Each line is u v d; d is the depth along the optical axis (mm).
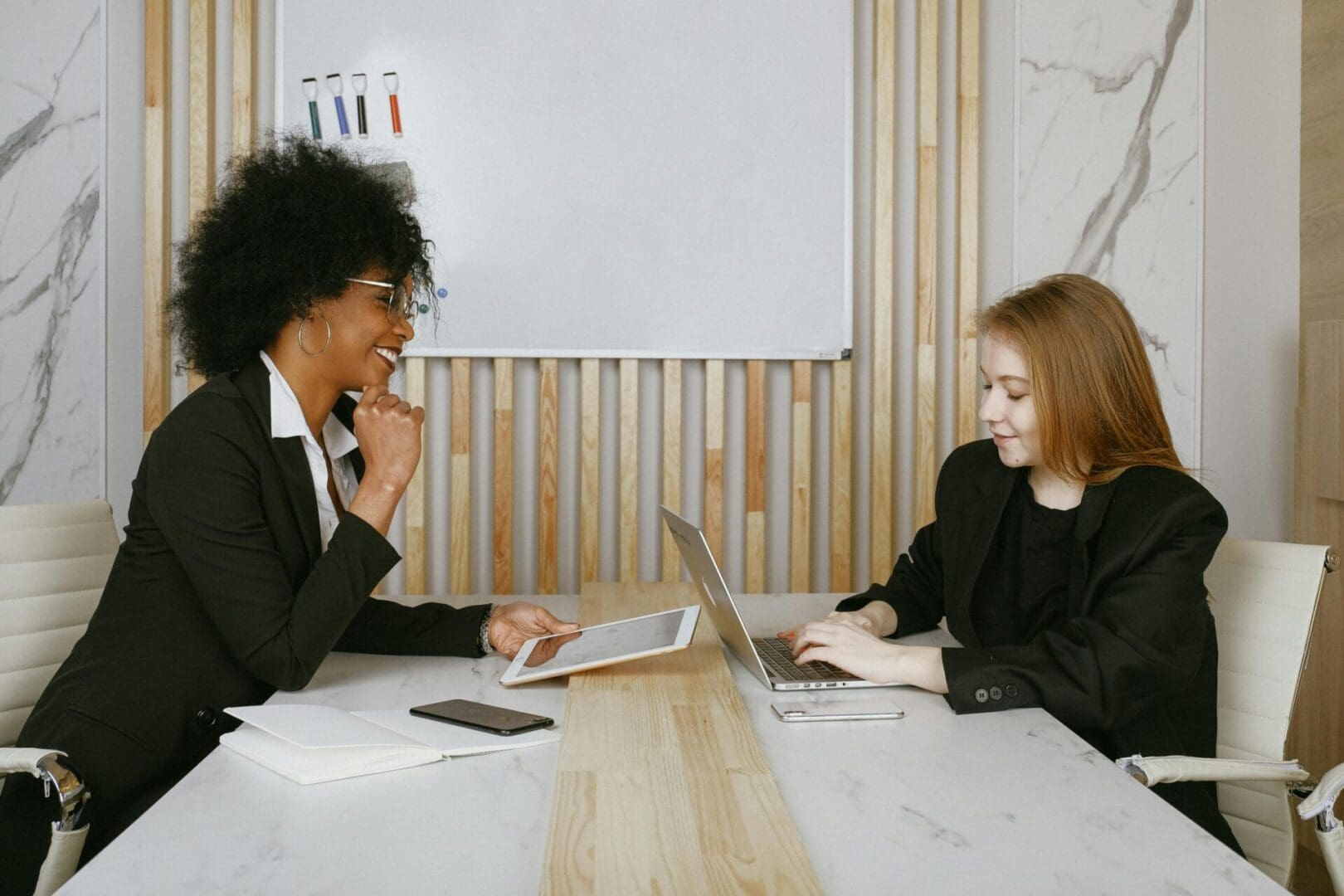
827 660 1404
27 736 1368
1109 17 3201
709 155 3135
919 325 3127
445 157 3125
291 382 1556
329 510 1605
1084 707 1304
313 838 885
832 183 3143
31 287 3133
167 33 3098
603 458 3262
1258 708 1601
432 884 798
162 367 3066
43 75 3119
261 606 1360
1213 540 1431
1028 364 1507
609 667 1418
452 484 3131
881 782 1031
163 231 3072
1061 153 3209
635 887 759
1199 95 3182
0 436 3139
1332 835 1239
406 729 1172
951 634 1761
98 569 1824
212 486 1385
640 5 3117
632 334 3146
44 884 1235
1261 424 3186
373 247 1555
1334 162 2920
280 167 1592
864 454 3242
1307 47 3045
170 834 892
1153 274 3211
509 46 3119
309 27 3109
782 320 3152
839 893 787
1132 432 1520
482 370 3242
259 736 1142
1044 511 1644
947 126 3207
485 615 1615
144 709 1373
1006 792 1003
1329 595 2654
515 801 974
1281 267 3141
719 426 3148
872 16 3193
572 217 3135
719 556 3146
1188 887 800
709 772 998
